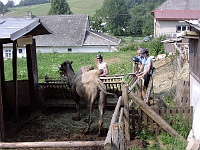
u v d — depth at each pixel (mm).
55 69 24281
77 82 8711
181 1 42000
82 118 10281
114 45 47500
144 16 80875
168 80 14672
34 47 11352
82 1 133125
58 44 48406
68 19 53406
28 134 8992
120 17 79312
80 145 4242
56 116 10617
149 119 8133
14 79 9875
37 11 125000
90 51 48250
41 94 11211
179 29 38312
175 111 8312
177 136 7879
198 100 7715
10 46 43938
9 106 11500
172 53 23969
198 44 7707
